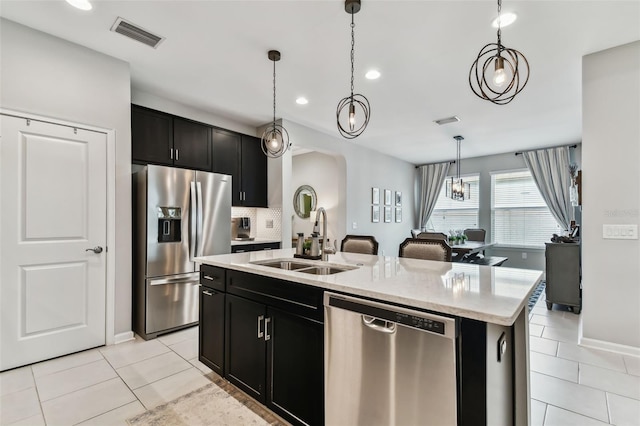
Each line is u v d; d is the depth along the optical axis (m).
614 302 2.65
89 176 2.70
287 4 2.09
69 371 2.32
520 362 1.46
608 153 2.64
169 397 2.00
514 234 6.57
